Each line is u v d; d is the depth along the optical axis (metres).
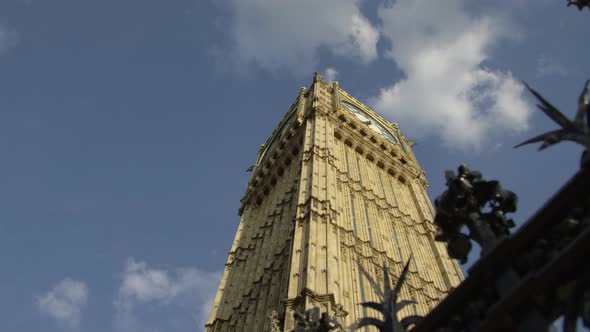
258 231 45.59
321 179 39.22
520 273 5.53
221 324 36.44
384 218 41.53
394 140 60.38
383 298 7.27
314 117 51.34
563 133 5.45
